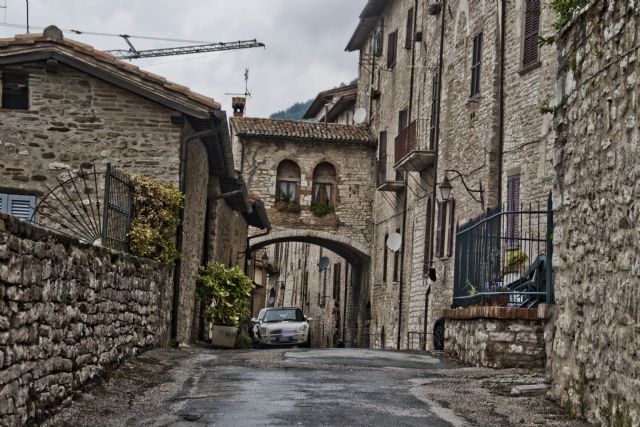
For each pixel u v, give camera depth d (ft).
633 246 24.21
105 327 35.63
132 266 42.14
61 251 28.22
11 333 22.94
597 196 27.89
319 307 160.56
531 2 65.77
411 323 95.35
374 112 125.80
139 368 40.27
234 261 97.86
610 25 26.99
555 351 32.78
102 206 57.00
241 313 69.87
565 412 30.53
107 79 57.11
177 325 57.21
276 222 123.75
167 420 27.76
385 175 113.60
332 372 43.50
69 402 29.04
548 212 39.88
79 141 57.47
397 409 30.86
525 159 64.80
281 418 28.25
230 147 67.62
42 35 56.65
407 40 105.19
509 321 47.47
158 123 57.72
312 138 123.54
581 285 29.48
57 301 27.76
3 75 57.47
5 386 22.39
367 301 123.44
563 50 32.37
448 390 36.86
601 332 27.02
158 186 53.52
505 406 32.09
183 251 59.21
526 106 65.26
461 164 78.28
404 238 102.17
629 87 25.08
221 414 28.99
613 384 25.58
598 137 27.96
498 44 70.90
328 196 125.49
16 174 56.95
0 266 22.00
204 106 57.57
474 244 54.29
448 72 84.48
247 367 44.96
